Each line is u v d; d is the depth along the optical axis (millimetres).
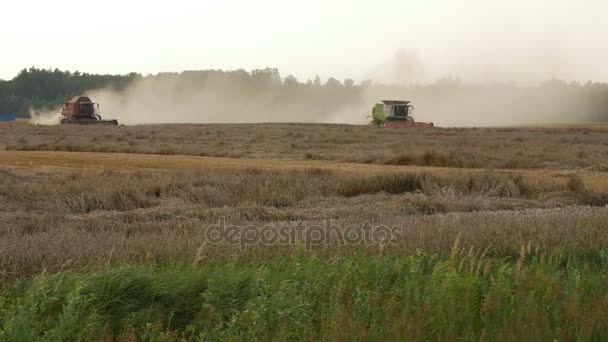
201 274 8430
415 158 34281
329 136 62031
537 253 11109
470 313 7625
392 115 98688
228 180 20250
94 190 17797
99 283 7805
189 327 6996
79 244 10359
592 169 31625
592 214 14977
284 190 19062
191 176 21562
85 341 6695
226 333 6910
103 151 41875
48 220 14234
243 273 8430
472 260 9219
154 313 7578
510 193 20750
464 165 33375
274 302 7352
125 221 14938
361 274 8734
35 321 6797
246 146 45812
